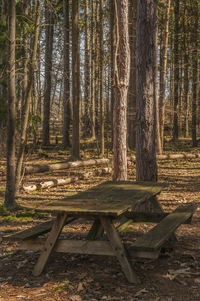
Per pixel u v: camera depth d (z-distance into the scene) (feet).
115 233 12.75
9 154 26.55
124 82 27.53
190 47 86.99
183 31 90.94
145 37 20.95
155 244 11.71
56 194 33.50
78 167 52.70
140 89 21.26
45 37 77.61
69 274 13.50
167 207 26.21
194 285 12.16
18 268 14.39
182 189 34.68
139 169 21.43
